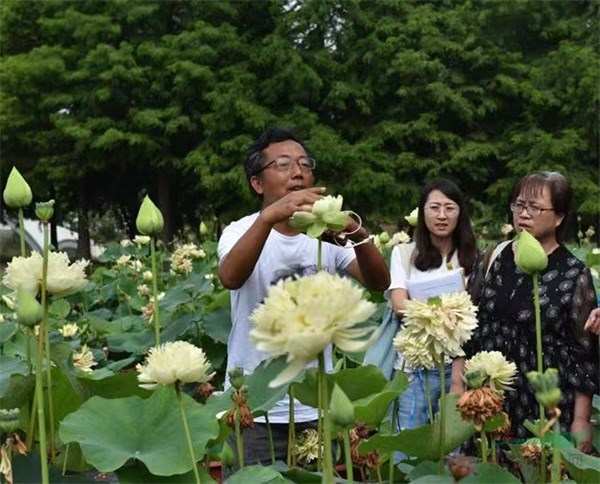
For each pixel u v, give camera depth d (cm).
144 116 2023
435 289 352
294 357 140
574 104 2066
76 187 2334
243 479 181
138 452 183
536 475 208
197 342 457
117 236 2597
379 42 2083
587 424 290
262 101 2088
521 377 296
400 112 2105
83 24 2162
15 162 2262
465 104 2044
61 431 182
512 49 2231
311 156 295
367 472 228
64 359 249
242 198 1978
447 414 203
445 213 370
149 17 2186
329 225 216
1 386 221
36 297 201
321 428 212
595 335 297
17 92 2202
